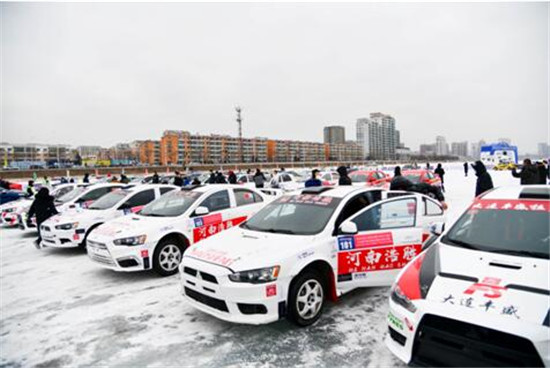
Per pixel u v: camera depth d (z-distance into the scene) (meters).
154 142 134.38
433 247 3.41
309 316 3.87
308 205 4.67
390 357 3.25
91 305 4.76
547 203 3.38
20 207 11.94
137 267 5.59
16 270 6.59
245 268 3.56
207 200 6.56
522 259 2.84
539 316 2.22
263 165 90.06
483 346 2.30
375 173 16.02
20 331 4.05
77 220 7.70
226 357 3.34
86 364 3.32
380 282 4.38
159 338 3.77
